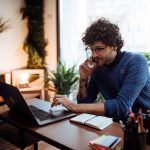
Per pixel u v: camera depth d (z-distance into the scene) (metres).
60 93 3.20
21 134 1.41
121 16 2.95
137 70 1.44
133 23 2.85
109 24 1.48
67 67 3.51
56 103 1.45
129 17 2.88
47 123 1.24
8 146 2.33
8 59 3.60
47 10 3.66
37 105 1.55
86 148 0.98
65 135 1.11
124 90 1.41
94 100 1.75
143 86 1.45
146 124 0.96
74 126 1.21
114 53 1.54
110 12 3.06
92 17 3.26
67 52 3.59
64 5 3.53
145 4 2.72
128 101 1.38
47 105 1.55
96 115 1.35
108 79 1.60
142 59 1.50
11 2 3.52
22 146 1.42
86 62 1.68
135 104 1.50
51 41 3.70
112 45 1.47
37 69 3.61
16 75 3.50
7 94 1.35
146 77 1.46
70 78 3.21
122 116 1.36
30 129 1.18
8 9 3.50
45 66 3.73
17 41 3.65
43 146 2.49
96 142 1.00
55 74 3.26
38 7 3.59
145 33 2.75
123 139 0.95
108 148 0.95
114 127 1.20
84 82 1.70
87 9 3.31
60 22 3.57
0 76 3.49
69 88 3.22
